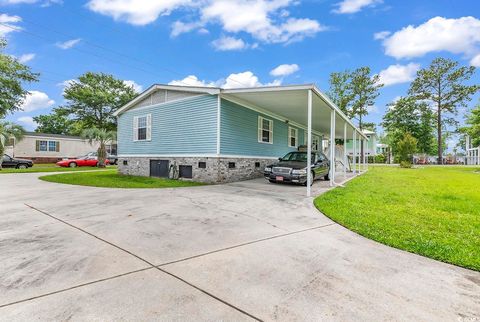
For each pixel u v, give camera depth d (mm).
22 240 3707
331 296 2373
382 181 12234
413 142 26312
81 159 24250
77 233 4043
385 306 2232
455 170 21359
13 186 9711
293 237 4043
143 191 8461
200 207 6012
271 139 14328
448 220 5008
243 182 11156
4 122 20453
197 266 2938
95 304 2164
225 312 2094
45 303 2170
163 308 2127
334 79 38781
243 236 4031
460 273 2912
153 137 13000
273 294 2385
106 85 32000
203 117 10898
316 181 12648
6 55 23078
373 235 4125
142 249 3410
